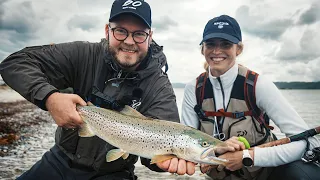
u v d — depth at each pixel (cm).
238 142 90
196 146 75
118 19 79
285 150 90
